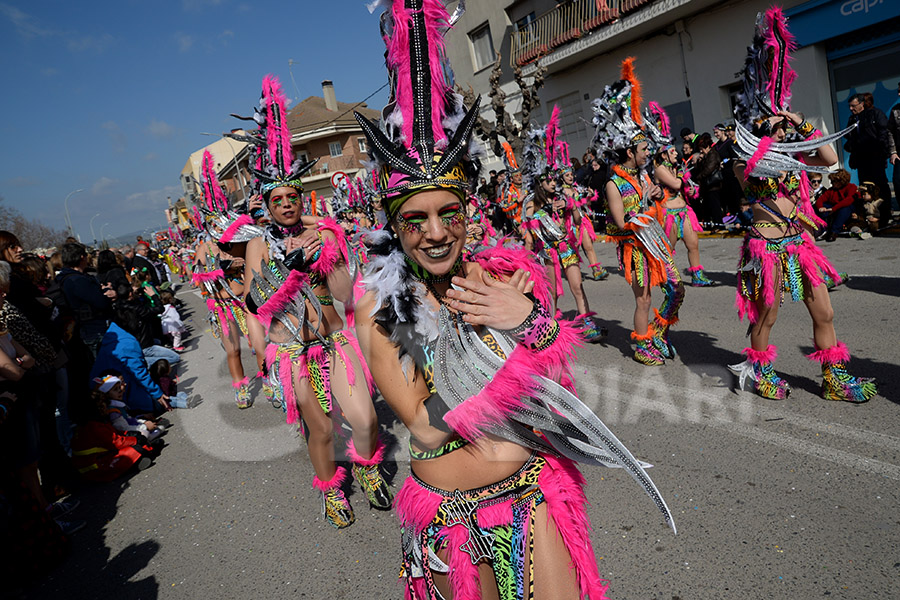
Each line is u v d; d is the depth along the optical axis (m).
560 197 5.81
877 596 2.16
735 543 2.57
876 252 7.20
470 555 1.57
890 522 2.54
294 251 2.99
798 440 3.32
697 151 10.94
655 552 2.61
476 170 1.55
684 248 10.02
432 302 1.58
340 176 11.66
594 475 3.37
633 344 5.47
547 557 1.57
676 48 13.50
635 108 4.64
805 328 5.12
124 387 5.03
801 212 3.60
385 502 3.40
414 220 1.47
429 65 1.48
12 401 3.31
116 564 3.38
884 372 3.95
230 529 3.55
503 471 1.60
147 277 9.12
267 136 3.35
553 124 5.83
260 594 2.85
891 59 10.14
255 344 3.99
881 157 8.16
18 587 3.28
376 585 2.77
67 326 5.49
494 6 18.19
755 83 3.66
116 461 4.64
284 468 4.32
